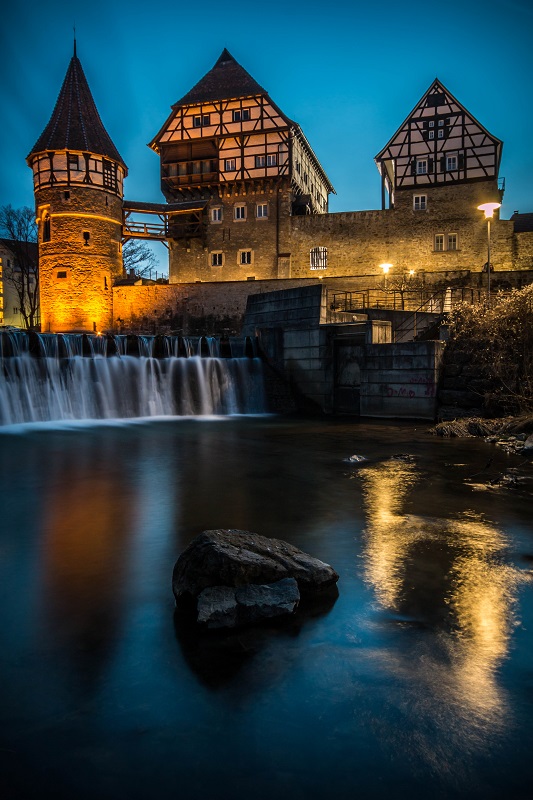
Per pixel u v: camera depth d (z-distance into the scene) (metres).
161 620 4.39
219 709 3.29
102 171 46.28
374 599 4.72
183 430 17.62
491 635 4.12
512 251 42.38
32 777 2.78
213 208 47.72
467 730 3.10
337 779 2.76
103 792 2.68
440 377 19.23
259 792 2.68
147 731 3.10
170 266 48.88
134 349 23.23
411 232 44.03
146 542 6.33
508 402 17.14
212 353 25.31
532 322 17.28
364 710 3.27
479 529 6.73
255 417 22.19
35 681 3.58
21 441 15.05
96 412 20.44
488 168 42.44
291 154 44.91
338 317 24.61
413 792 2.68
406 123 43.91
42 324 47.06
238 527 6.89
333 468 10.92
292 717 3.22
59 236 45.44
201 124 46.56
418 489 8.96
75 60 47.97
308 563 4.93
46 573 5.39
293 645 3.99
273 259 46.41
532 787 2.71
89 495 8.72
